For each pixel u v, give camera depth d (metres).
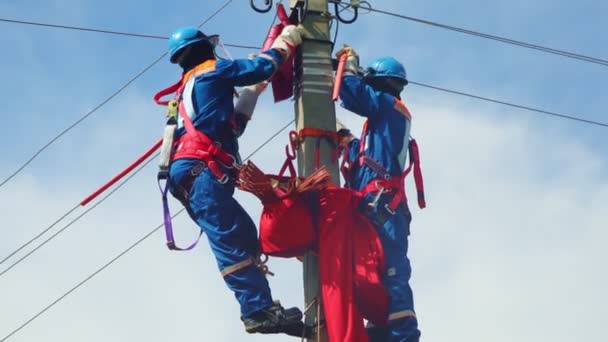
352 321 8.45
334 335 8.40
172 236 8.86
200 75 9.00
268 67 8.99
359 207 9.22
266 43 9.62
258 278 8.55
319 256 8.70
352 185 9.51
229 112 8.95
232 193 8.79
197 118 8.87
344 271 8.63
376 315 8.98
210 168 8.69
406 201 9.48
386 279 9.16
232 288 8.53
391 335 9.08
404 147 9.53
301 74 9.30
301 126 9.14
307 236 8.69
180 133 8.96
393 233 9.28
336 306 8.48
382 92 9.72
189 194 8.74
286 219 8.61
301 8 9.57
